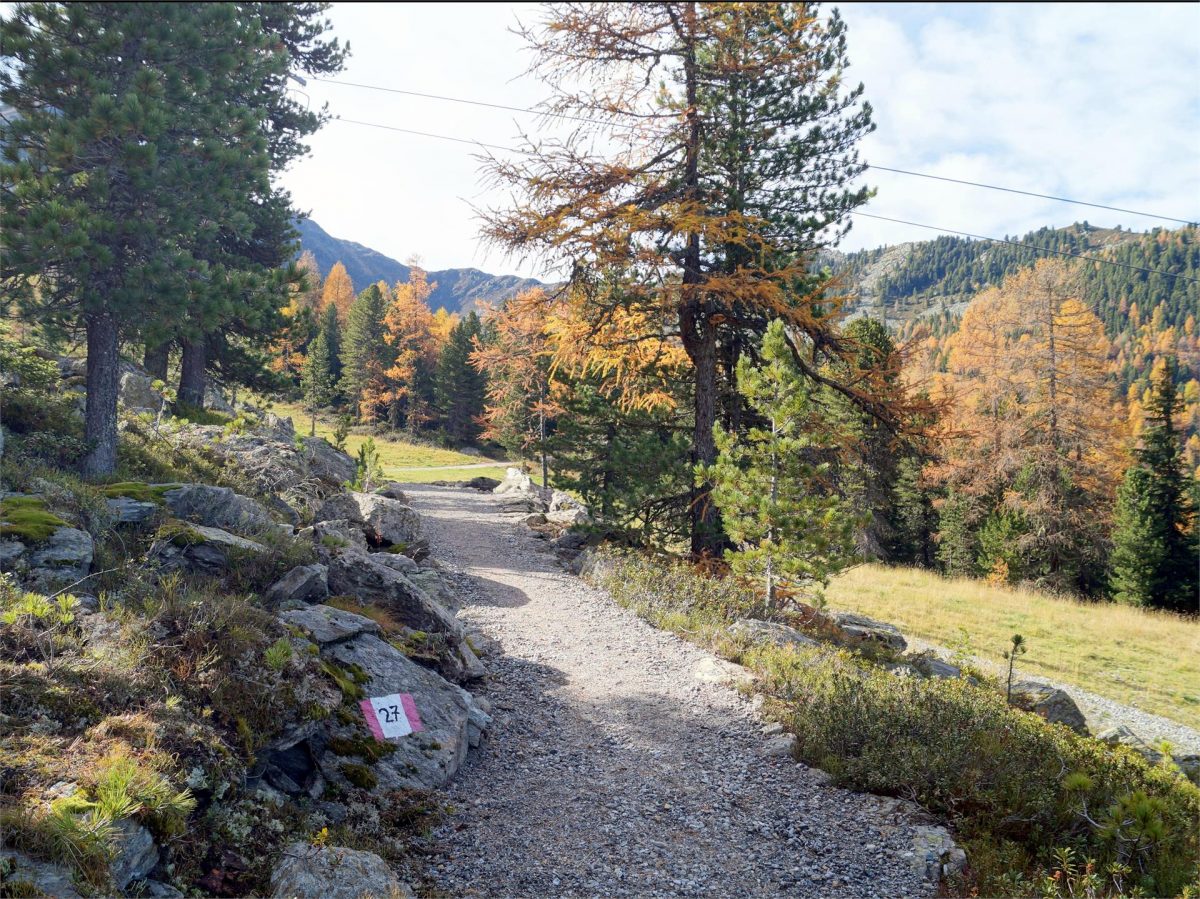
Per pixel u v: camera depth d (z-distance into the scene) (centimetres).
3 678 477
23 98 1098
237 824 481
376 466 2645
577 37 1636
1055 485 3594
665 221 1627
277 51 1480
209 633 602
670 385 2102
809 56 1714
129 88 1123
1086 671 1961
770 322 1566
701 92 1808
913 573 3116
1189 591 3150
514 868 591
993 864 649
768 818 711
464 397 7331
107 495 904
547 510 2755
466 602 1395
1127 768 912
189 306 1185
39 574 647
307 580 887
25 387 1246
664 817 699
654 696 1001
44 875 349
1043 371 3919
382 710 708
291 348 7569
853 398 1823
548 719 906
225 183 1210
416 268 7906
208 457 1485
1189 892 615
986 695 1095
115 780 404
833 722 860
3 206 1032
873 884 612
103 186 1095
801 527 1428
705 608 1395
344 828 571
